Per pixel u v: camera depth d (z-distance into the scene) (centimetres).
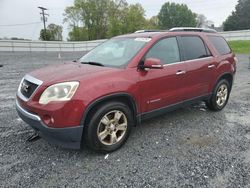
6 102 622
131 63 378
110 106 346
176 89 439
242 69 1321
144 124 474
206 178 298
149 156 352
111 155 355
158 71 402
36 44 3431
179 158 346
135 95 372
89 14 6644
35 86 336
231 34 4078
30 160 337
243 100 666
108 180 294
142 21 6956
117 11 6844
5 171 309
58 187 280
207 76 505
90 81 329
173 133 434
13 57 2228
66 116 311
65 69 379
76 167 322
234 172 311
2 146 376
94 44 4044
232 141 403
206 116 527
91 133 335
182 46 461
